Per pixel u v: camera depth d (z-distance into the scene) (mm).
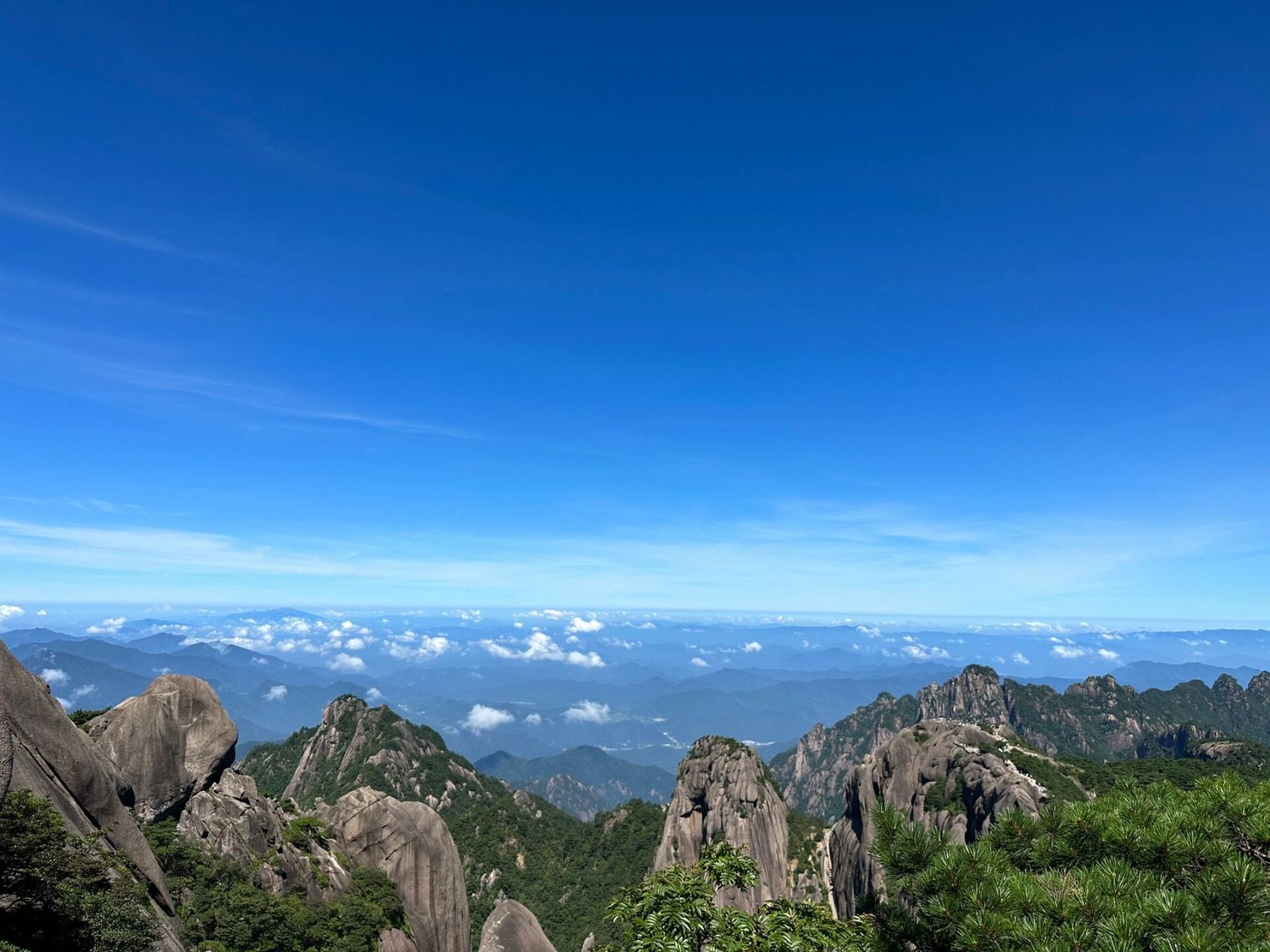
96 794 43250
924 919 17000
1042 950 13961
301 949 60156
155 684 69000
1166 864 16281
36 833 30141
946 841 17781
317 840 77500
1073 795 87625
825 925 20719
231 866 62438
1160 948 13406
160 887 45500
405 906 77062
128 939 31609
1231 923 13812
